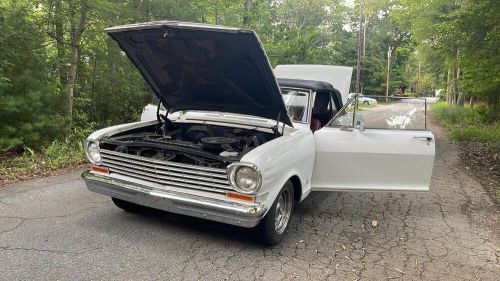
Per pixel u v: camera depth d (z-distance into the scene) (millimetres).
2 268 3535
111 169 4391
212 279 3570
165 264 3785
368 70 54625
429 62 28516
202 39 3967
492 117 19359
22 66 8008
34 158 7523
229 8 14984
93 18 9773
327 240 4582
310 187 4930
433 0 15609
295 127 4957
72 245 4055
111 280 3445
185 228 4629
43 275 3457
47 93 8438
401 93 58594
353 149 4930
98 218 4801
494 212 5934
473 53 11688
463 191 7020
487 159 10375
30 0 8953
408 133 5035
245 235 4539
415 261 4164
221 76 4488
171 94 5129
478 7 10172
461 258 4297
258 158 3738
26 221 4605
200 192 3930
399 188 5062
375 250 4383
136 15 10164
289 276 3701
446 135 15734
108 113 11852
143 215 4945
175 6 11430
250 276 3658
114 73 11227
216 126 5199
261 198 3822
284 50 18469
